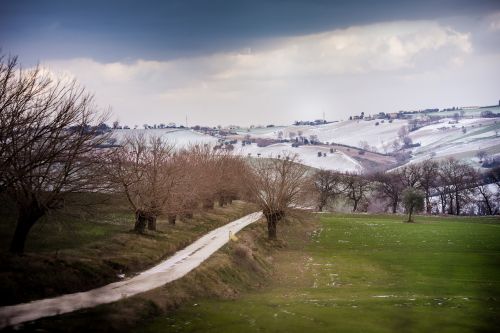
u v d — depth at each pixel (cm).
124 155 7144
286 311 4166
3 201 4700
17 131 4069
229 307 4303
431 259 7950
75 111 4416
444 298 4828
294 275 6931
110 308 3681
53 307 3578
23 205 4325
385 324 3788
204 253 6719
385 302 4625
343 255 8700
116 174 6669
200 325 3662
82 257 5006
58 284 4134
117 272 5041
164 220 9512
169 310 4091
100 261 5022
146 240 6756
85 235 6322
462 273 6725
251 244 8269
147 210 7181
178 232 8325
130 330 3456
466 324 3816
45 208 4328
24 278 3925
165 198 7362
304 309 4259
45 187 4375
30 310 3462
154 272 5288
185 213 9800
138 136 10194
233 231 9488
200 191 9700
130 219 8294
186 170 8731
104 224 7438
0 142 3962
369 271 7162
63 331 3122
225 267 5969
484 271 6844
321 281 6475
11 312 3394
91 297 3981
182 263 5900
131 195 7275
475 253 8469
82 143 4412
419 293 5347
